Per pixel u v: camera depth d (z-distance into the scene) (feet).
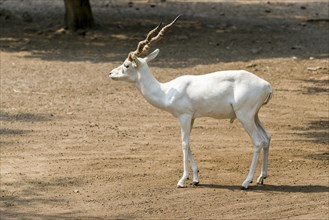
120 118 147.64
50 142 130.62
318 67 191.72
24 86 172.65
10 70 189.37
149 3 295.48
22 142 130.52
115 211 97.71
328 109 156.25
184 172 107.04
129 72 107.24
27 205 100.73
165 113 152.25
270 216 95.20
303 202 100.48
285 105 159.12
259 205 99.30
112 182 109.91
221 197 102.73
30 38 233.35
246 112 103.14
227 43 227.61
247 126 103.50
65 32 240.32
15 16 266.36
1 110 151.33
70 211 98.02
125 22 257.75
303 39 234.17
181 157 122.83
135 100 162.09
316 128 142.00
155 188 106.93
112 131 138.21
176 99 105.19
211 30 247.29
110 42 228.63
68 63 199.21
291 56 207.41
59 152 125.08
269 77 183.52
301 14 279.90
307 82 178.70
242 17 271.49
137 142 131.54
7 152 124.88
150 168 116.67
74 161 120.26
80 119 146.00
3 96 162.81
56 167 117.19
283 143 131.23
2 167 117.19
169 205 99.60
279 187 107.04
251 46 222.89
